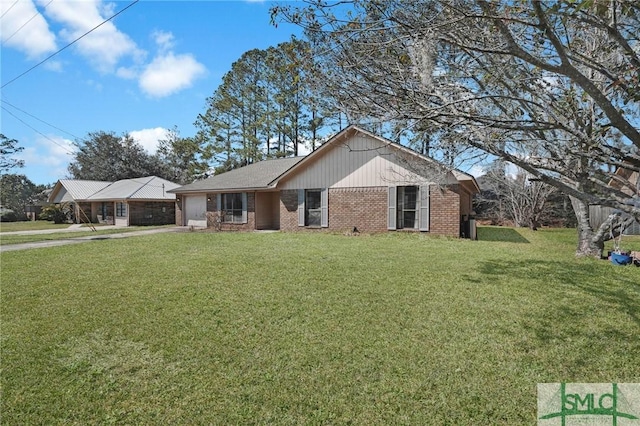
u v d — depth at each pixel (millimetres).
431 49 2973
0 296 5957
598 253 8852
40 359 3715
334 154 15805
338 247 10688
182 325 4570
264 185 17703
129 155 42188
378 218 14797
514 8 2320
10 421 2719
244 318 4754
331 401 2914
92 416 2773
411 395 2980
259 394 3027
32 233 19266
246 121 31500
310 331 4285
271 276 6953
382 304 5188
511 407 2816
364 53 3014
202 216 22359
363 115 3199
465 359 3566
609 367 3396
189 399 2977
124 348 3957
